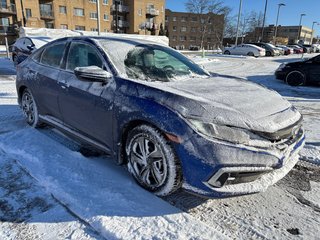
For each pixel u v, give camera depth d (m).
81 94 3.25
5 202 2.62
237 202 2.77
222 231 2.36
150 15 59.22
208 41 75.81
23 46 11.77
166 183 2.57
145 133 2.65
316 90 9.45
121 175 3.08
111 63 3.11
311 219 2.54
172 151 2.48
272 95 3.11
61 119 3.79
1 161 3.35
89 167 3.22
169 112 2.47
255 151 2.36
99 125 3.12
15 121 4.84
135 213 2.48
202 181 2.37
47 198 2.68
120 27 55.88
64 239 2.21
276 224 2.46
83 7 49.34
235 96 2.82
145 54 3.50
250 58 26.09
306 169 3.49
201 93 2.79
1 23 43.69
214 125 2.36
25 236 2.23
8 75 10.59
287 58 27.45
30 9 44.22
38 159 3.34
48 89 3.82
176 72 3.46
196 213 2.58
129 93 2.79
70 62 3.63
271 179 2.54
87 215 2.44
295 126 2.74
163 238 2.20
